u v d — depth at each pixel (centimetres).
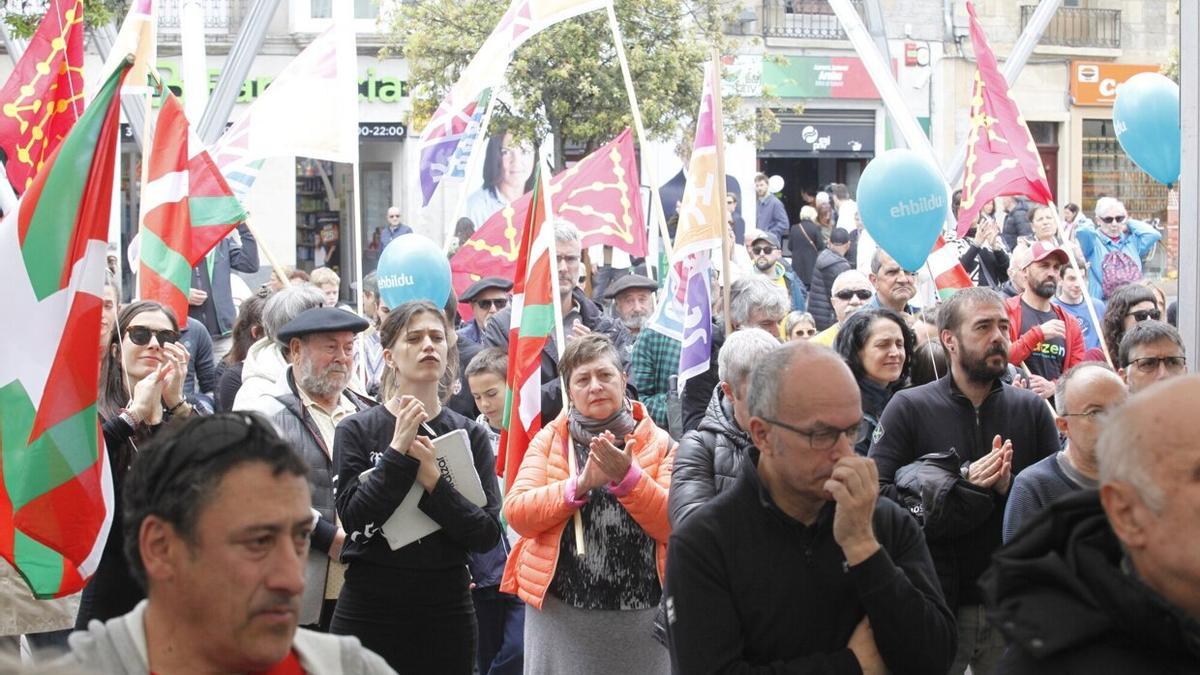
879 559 383
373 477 566
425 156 1178
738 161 2956
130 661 303
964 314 603
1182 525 278
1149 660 280
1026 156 1016
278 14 2839
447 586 586
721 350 573
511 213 1181
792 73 3019
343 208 2903
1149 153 1061
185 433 306
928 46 3031
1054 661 284
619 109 2225
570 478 604
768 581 397
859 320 679
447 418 615
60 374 550
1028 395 621
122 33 942
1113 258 1342
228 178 1033
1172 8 3192
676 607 401
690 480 569
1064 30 3125
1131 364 660
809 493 392
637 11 2214
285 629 303
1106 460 291
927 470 577
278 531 302
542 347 738
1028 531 303
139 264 831
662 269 1497
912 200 816
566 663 613
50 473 543
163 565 304
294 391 666
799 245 1998
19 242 554
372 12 2848
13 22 1453
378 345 1022
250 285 2662
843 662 388
